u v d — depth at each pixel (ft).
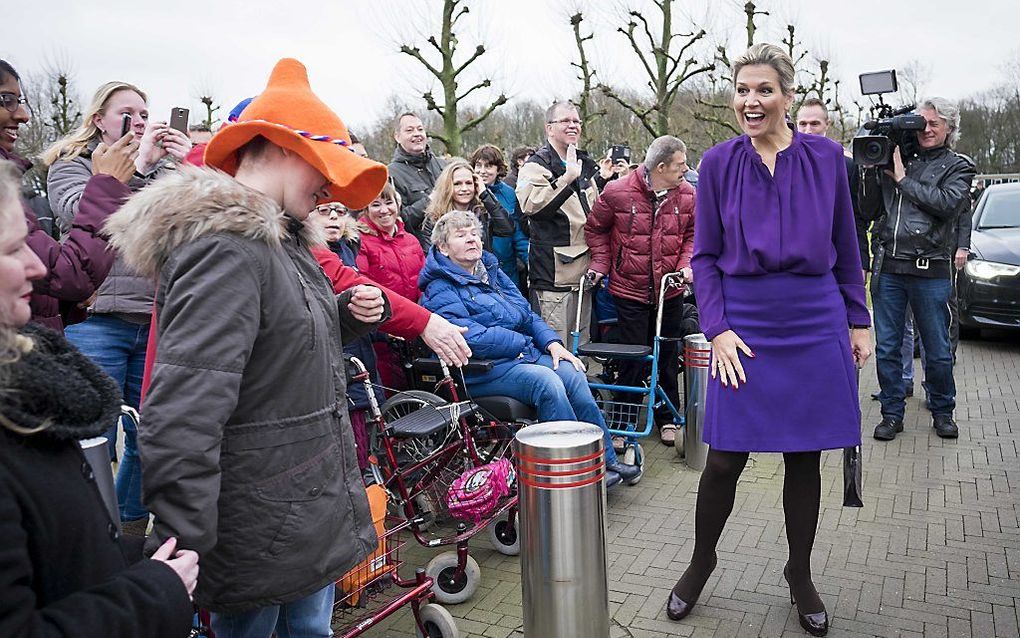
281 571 5.97
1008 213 28.55
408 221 17.87
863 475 15.47
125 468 11.13
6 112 10.49
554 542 8.86
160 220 5.66
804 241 9.34
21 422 4.03
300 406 6.05
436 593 11.00
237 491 5.82
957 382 22.58
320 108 6.35
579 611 8.95
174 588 4.63
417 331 9.78
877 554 12.04
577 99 56.24
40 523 4.12
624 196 17.25
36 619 3.99
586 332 18.63
